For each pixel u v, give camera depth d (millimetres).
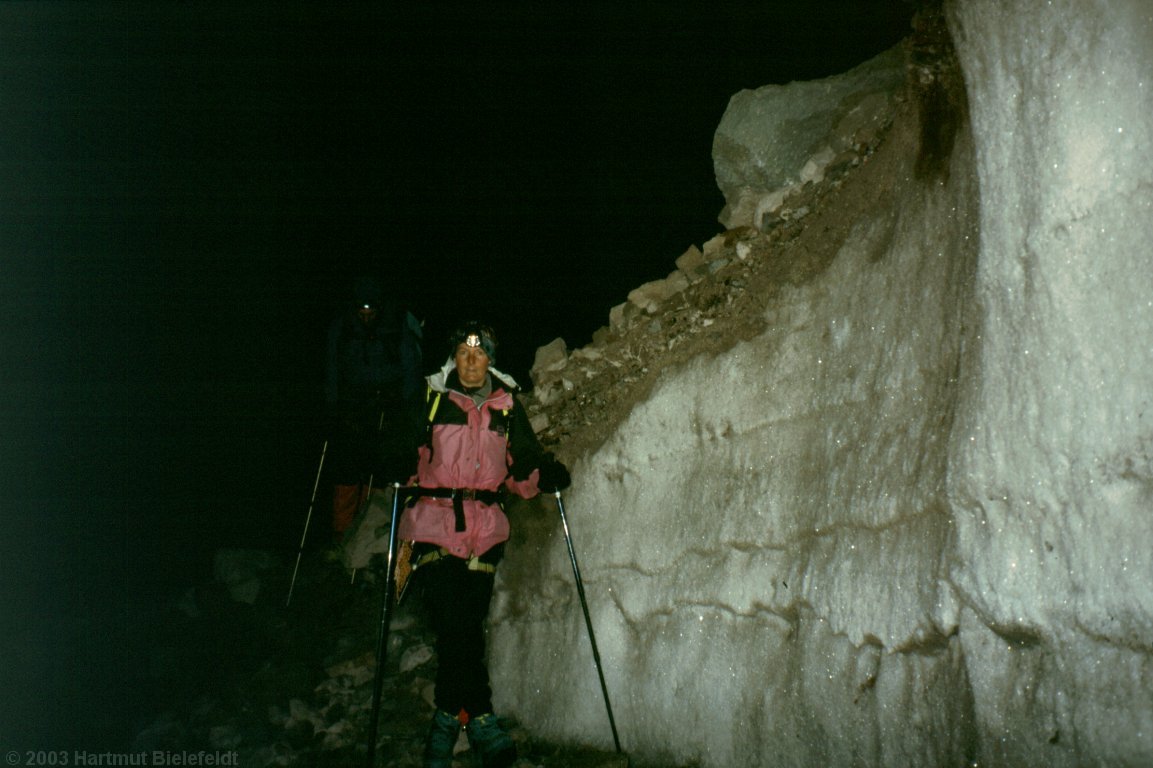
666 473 4473
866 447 3283
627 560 4535
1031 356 2467
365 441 7438
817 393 3672
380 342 7512
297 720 5145
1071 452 2328
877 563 3059
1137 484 2186
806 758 3256
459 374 4621
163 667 5969
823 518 3393
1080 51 2332
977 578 2559
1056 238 2385
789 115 5160
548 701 4805
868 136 4664
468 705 4301
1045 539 2396
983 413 2604
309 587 6504
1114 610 2195
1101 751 2166
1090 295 2295
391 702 5234
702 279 5035
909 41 3834
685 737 3936
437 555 4465
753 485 3873
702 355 4430
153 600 7547
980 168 2721
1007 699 2467
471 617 4445
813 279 3924
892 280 3412
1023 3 2514
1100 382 2266
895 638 2906
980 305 2729
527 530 5273
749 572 3760
